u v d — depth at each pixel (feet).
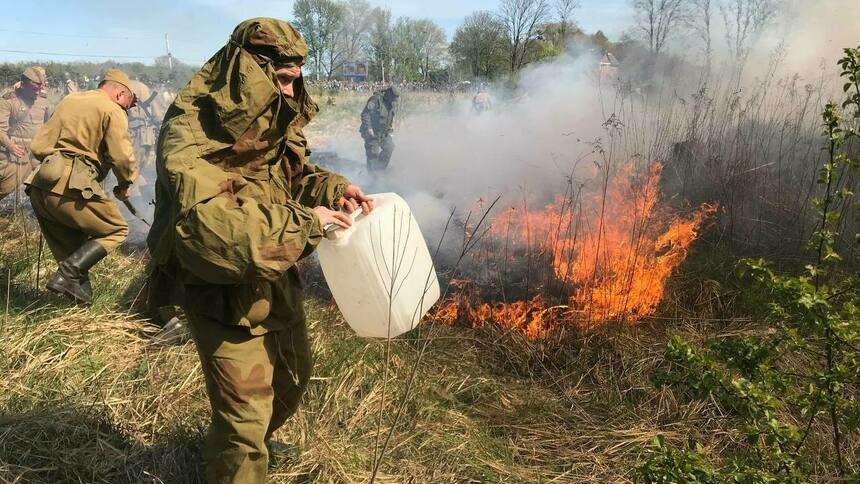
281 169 7.30
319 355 10.61
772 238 15.15
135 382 9.68
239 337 6.40
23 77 21.48
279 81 6.72
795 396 6.60
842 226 13.91
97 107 12.03
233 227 5.47
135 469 7.89
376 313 7.59
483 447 8.96
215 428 6.41
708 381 6.41
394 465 8.31
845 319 6.18
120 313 11.97
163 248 6.17
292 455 8.23
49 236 12.48
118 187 12.74
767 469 6.61
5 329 10.59
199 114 6.26
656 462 6.15
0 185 18.37
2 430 8.09
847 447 8.72
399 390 9.99
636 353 11.55
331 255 7.47
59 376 9.62
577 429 9.68
